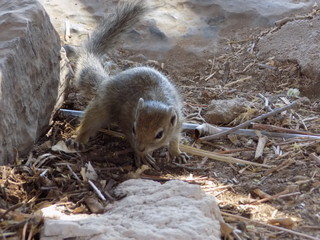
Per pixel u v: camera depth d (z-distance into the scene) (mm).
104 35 9969
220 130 8859
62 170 7422
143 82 8523
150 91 8359
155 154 8422
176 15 12102
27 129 7645
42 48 8211
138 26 11758
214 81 10766
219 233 5961
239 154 8359
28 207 6371
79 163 7711
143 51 11352
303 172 7684
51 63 8570
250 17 12062
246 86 10570
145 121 7555
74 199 6734
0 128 6820
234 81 10719
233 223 6453
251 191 7273
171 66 11102
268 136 8734
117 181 7410
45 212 6258
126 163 8023
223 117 9234
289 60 10812
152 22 11820
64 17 11867
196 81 10812
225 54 11352
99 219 5910
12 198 6484
